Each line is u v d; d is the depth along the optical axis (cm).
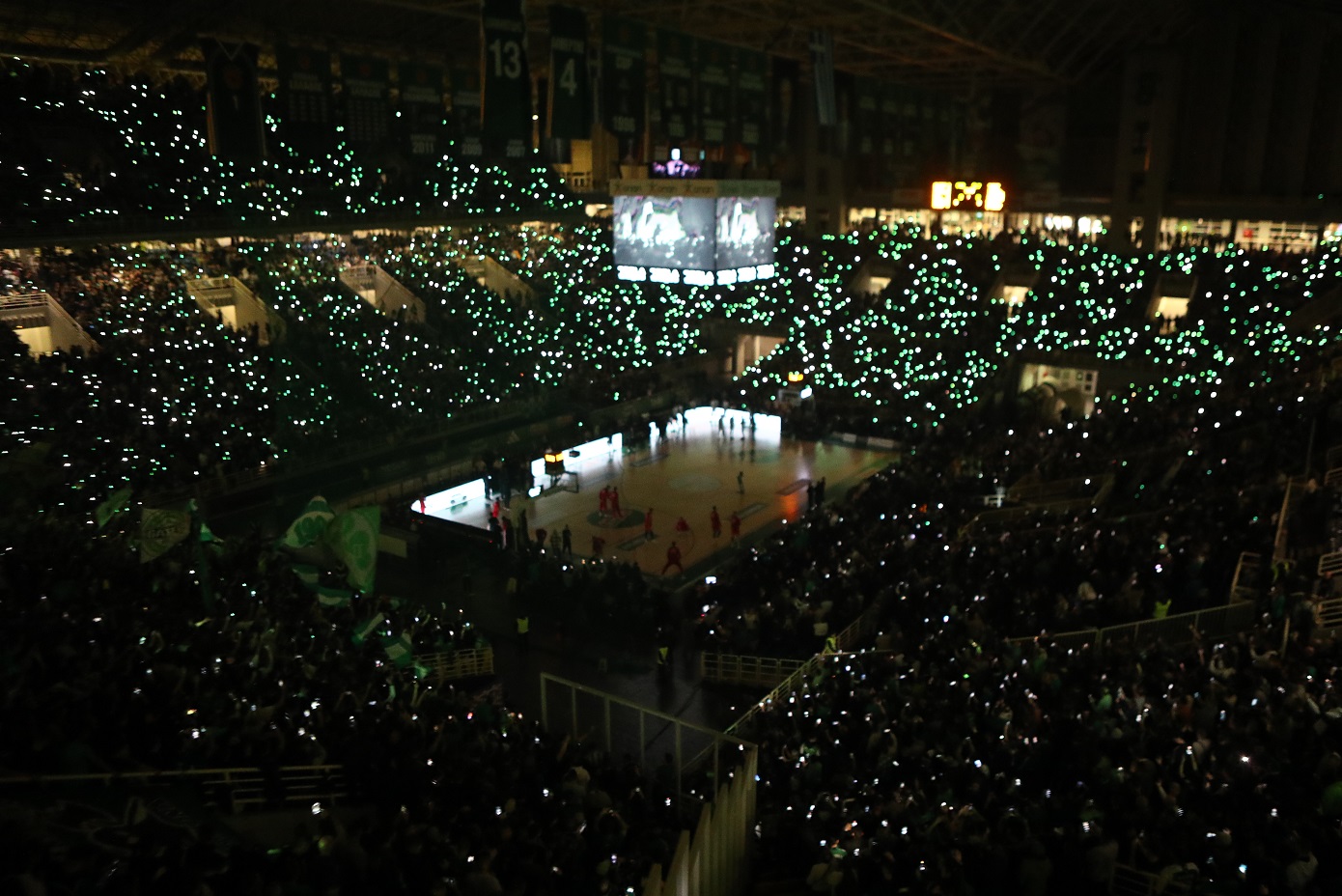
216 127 2814
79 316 3400
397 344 3959
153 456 2892
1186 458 2602
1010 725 1420
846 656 1903
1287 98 4606
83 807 1078
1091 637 1827
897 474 3081
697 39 3014
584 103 2653
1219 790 1195
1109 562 2098
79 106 3591
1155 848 1106
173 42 3966
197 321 3597
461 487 3553
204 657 1555
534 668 2358
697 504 3472
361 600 2142
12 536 2038
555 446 3609
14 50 3897
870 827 1230
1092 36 4528
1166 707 1436
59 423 2775
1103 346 4116
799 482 3681
